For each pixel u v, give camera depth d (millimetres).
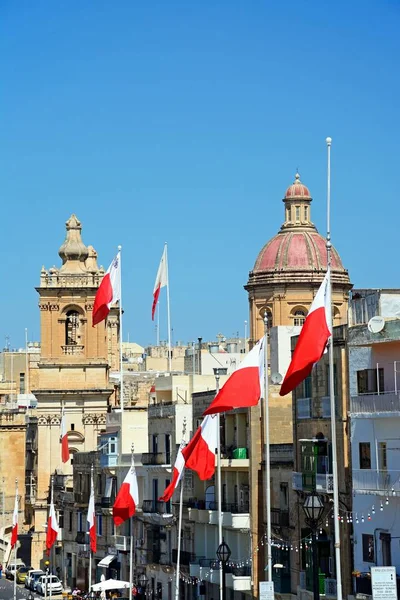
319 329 67688
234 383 75500
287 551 100188
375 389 87562
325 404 93812
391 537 84875
